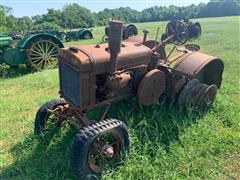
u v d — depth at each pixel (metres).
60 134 4.68
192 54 5.29
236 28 21.88
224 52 11.29
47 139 4.56
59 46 10.40
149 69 4.71
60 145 4.45
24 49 9.78
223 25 25.53
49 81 8.03
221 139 4.50
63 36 19.81
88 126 3.63
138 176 3.75
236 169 3.93
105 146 3.69
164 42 5.12
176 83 5.03
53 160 4.11
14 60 9.69
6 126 5.32
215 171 3.87
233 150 4.29
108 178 3.68
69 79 4.19
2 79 8.95
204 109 5.30
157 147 4.27
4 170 4.03
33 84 7.88
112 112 4.95
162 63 5.11
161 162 3.98
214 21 32.59
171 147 4.29
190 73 4.86
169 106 5.13
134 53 4.45
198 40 15.11
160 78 4.67
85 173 3.59
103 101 4.28
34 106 6.27
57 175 3.83
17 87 7.79
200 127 4.79
